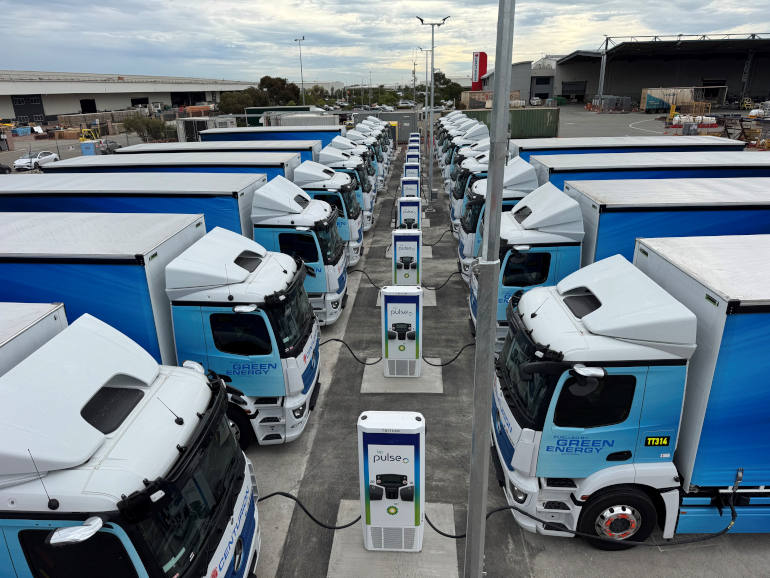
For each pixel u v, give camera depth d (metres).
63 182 11.43
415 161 26.25
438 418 8.53
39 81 86.44
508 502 6.05
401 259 12.75
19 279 6.67
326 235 10.98
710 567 5.70
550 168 11.42
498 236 3.76
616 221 8.46
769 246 6.27
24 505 3.59
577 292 6.23
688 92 68.31
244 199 10.56
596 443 5.38
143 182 11.24
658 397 5.22
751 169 11.29
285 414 7.37
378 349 10.83
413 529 5.82
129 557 3.63
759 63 79.31
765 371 4.96
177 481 3.89
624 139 16.16
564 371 5.15
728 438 5.22
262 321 6.86
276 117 32.19
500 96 3.42
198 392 4.79
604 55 74.31
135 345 5.02
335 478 7.22
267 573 5.79
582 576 5.63
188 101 133.00
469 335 11.41
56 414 3.88
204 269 6.88
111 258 6.49
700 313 5.21
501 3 3.27
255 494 5.68
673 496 5.50
